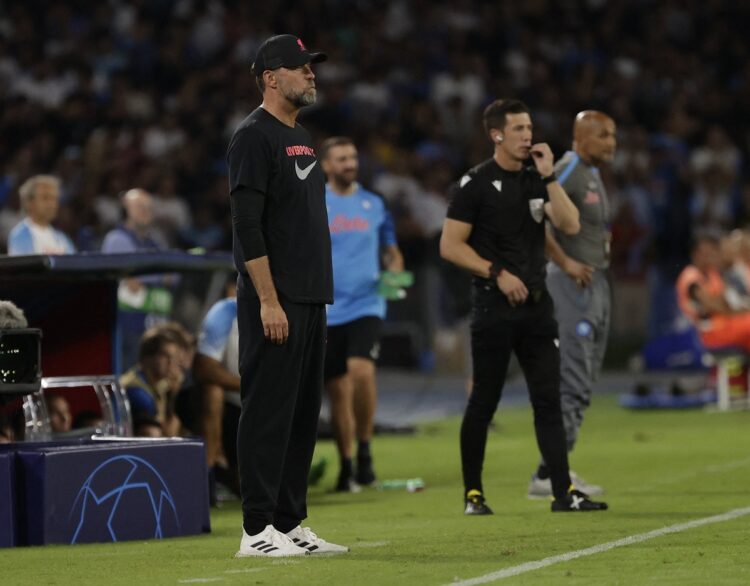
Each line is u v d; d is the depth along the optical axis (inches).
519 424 2144.4
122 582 794.2
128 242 1849.2
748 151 3668.8
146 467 1028.5
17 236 1612.9
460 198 1117.1
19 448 1051.9
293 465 922.1
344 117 3243.1
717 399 2418.8
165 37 3299.7
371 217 1483.8
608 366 3038.9
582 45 3779.5
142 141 2974.9
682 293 2386.8
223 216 2859.3
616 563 829.2
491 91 3518.7
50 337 1338.6
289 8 3491.6
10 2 3280.0
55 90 3137.3
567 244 1255.5
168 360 1337.4
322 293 905.5
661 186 3395.7
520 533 996.6
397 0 3636.8
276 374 891.4
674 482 1348.4
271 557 884.0
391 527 1070.4
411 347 2881.4
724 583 748.0
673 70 3782.0
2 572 850.8
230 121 3147.1
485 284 1119.0
